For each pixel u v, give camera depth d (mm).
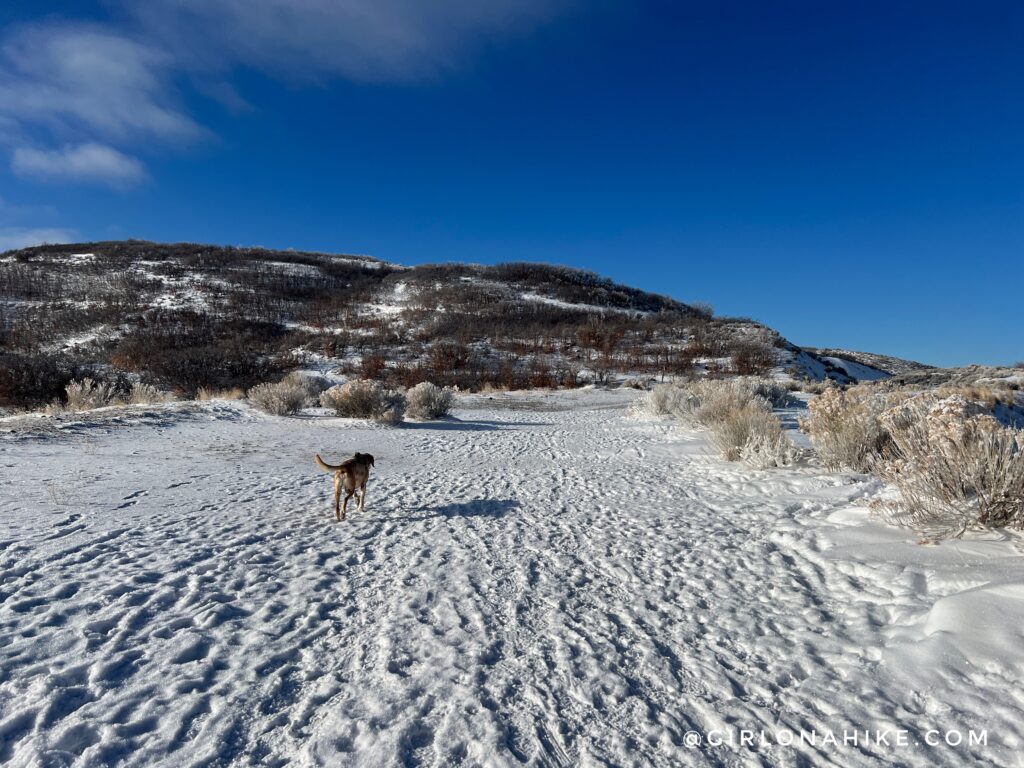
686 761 2385
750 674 3047
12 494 6816
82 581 4184
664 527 6039
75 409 17734
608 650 3340
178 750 2381
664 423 18172
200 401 19453
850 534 5020
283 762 2342
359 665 3146
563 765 2361
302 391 20344
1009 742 2316
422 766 2326
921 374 38406
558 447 13250
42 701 2639
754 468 8961
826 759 2363
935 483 4605
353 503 7230
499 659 3230
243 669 3066
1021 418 15516
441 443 13977
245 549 5180
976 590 3369
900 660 2941
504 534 5867
